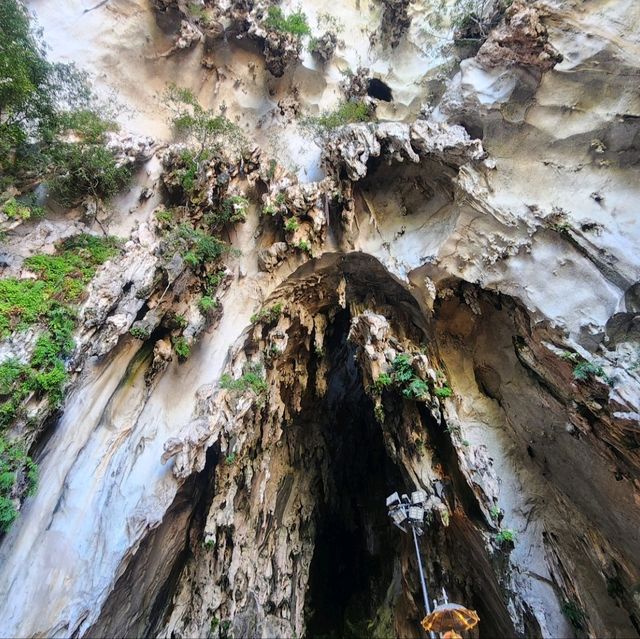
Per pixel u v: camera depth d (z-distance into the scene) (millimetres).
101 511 9531
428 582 13258
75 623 8250
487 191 12305
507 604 11031
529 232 11562
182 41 14781
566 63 11203
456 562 13148
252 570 13750
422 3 16859
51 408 8867
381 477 18812
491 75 12383
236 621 12500
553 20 11242
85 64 13758
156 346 11758
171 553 11922
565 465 11453
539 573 11070
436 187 13625
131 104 14406
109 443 10344
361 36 17781
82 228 11789
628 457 9281
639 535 9711
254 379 12461
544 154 12078
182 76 15367
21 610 7879
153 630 11766
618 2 10750
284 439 17219
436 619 6379
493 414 13148
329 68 16844
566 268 11109
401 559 15039
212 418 11016
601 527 10703
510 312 12328
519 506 11852
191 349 12352
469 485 11414
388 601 15578
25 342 8836
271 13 15117
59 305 9609
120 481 10109
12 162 10945
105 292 10492
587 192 11477
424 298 13445
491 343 13484
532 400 12086
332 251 14039
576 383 10039
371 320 13164
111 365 10766
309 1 17625
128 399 11258
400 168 13859
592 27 10898
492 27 13594
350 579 18016
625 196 11094
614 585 10203
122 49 14500
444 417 12258
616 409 9070
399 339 14016
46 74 11016
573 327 10625
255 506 14055
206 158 13367
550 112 11805
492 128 12578
